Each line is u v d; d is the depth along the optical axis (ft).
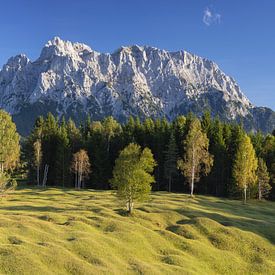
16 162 423.64
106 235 170.09
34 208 229.25
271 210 280.51
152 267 140.05
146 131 469.57
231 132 435.53
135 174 218.59
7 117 348.59
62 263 127.34
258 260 174.60
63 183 455.22
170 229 201.67
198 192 410.31
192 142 346.54
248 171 328.70
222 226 206.39
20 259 122.31
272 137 432.66
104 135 479.41
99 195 322.14
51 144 479.41
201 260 164.25
